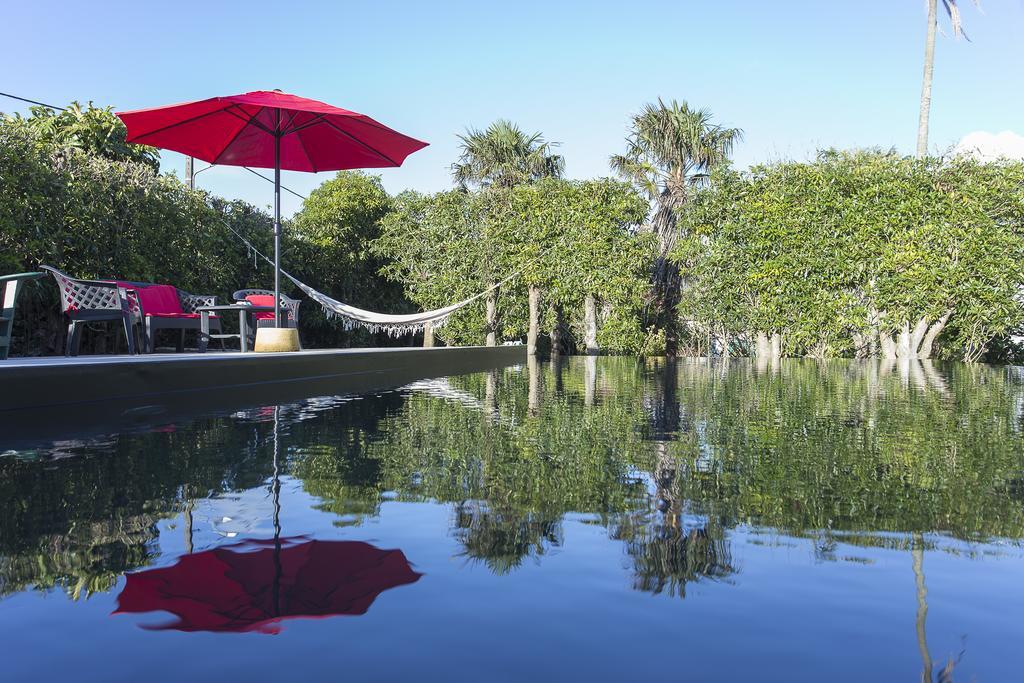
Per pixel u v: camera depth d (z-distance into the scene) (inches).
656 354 614.2
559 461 93.0
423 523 61.9
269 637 37.8
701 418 142.3
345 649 36.3
